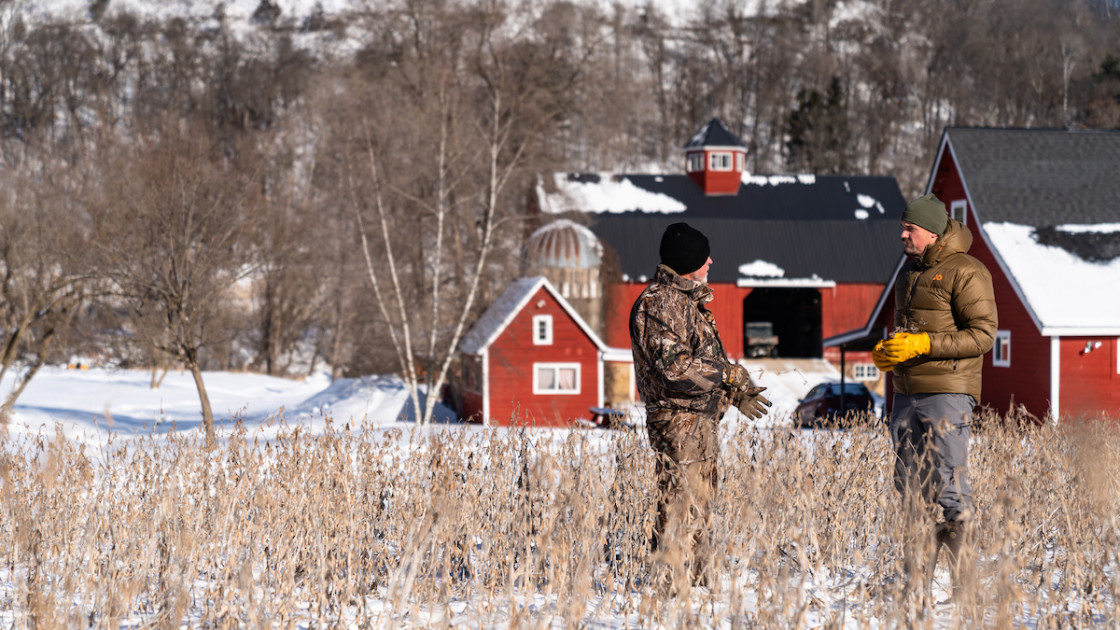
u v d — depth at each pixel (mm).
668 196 102000
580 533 8516
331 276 97438
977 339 9609
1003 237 51531
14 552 10492
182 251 48156
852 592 8781
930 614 7441
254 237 54344
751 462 10172
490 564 9227
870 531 11469
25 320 57844
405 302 70812
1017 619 8477
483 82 84125
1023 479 10953
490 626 8086
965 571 7477
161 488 10602
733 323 95688
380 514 10812
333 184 82000
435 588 9125
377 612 8906
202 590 9852
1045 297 48250
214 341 49750
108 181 51219
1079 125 171500
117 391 90938
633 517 9875
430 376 61188
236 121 175375
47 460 11047
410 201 71500
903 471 9750
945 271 9938
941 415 9625
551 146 82062
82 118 182750
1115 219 52750
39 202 56594
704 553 8477
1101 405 47812
